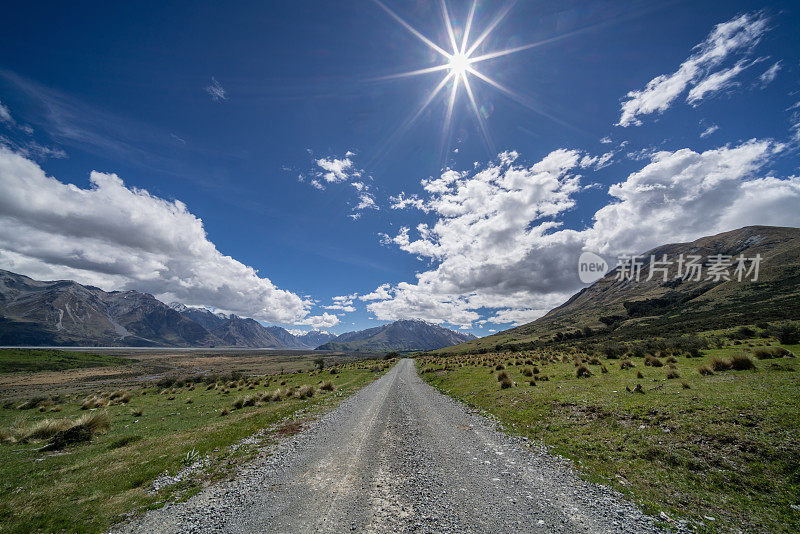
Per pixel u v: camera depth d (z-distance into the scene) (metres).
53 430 17.92
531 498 8.91
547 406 18.59
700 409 13.41
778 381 15.84
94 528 8.09
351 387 37.62
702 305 121.25
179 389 46.69
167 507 9.03
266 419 20.47
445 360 76.06
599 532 7.25
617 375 25.08
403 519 7.85
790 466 8.92
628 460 11.07
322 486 9.96
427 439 14.96
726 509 7.96
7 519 8.50
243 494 9.65
